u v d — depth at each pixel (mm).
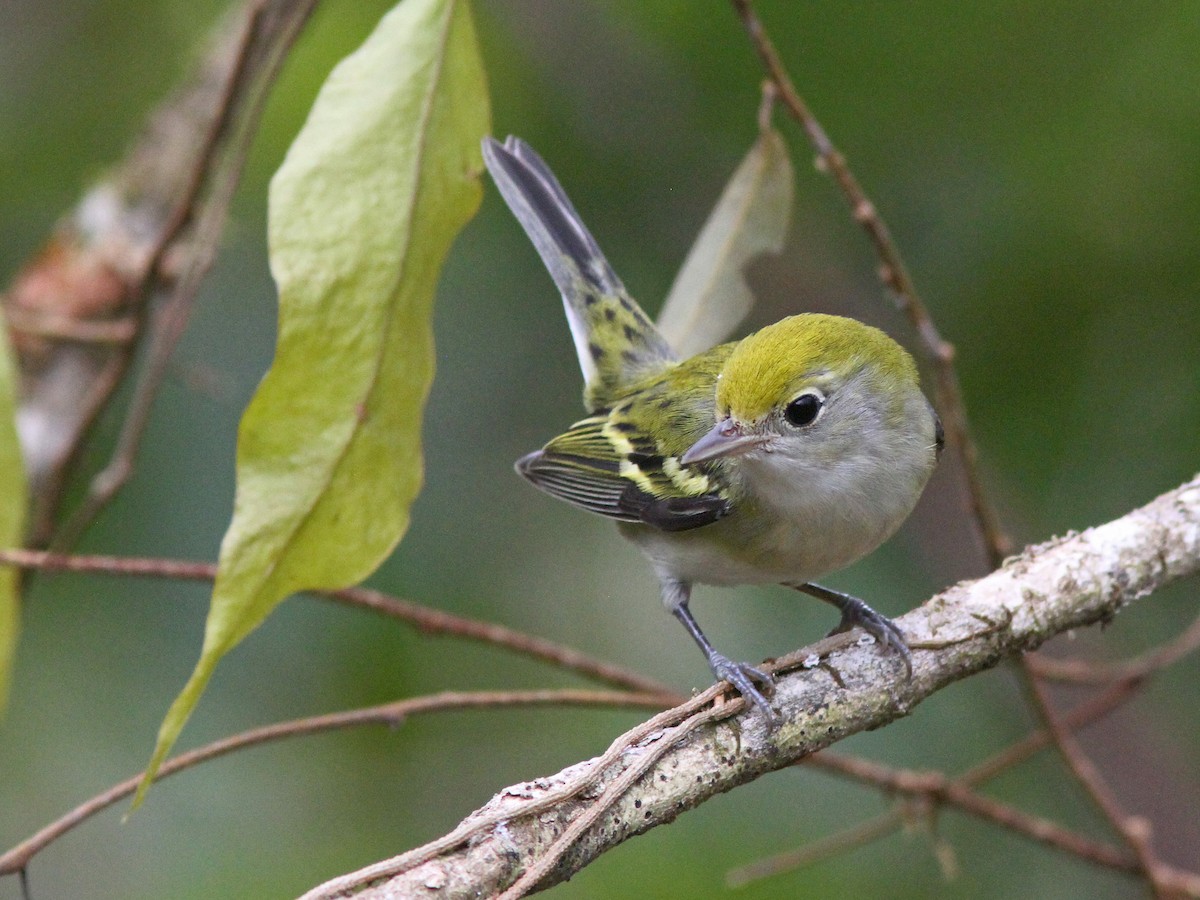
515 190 10461
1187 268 10609
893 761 11414
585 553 12242
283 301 6547
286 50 8344
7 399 7363
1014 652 6676
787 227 8758
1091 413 10914
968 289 11219
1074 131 10766
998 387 11148
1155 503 7117
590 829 5590
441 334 11961
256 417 6457
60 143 12266
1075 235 10805
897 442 8414
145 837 10930
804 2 11188
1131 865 8359
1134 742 11133
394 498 6688
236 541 6316
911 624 6551
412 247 6816
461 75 6992
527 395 12039
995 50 10875
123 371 9297
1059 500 10969
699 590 12281
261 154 11609
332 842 10961
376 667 11250
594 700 7395
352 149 6816
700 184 12430
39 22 12273
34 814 10773
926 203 11430
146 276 9008
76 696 10930
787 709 6207
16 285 11398
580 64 12414
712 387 9203
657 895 10602
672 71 12352
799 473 8250
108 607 11047
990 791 11328
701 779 5949
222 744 6848
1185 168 10469
